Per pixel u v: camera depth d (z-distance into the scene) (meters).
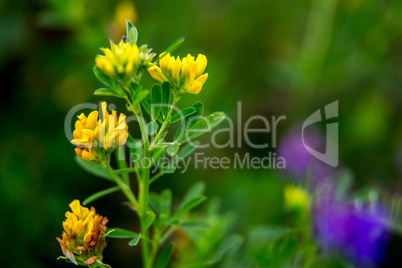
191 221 0.77
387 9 1.11
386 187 1.08
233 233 0.96
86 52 1.02
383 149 1.13
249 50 1.24
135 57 0.72
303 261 0.82
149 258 0.75
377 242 0.82
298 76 1.16
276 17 1.26
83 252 0.72
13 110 1.09
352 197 0.84
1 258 0.98
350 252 0.82
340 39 1.18
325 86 1.18
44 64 1.11
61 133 1.07
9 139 1.06
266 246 0.79
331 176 0.89
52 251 1.01
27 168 1.03
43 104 1.09
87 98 1.06
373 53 1.14
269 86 1.21
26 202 1.01
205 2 1.29
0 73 1.10
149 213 0.74
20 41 1.12
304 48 1.18
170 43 1.16
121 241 0.98
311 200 0.82
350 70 1.15
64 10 0.98
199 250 0.81
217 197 1.01
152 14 1.17
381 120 1.15
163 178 1.03
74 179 1.03
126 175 0.76
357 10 1.13
